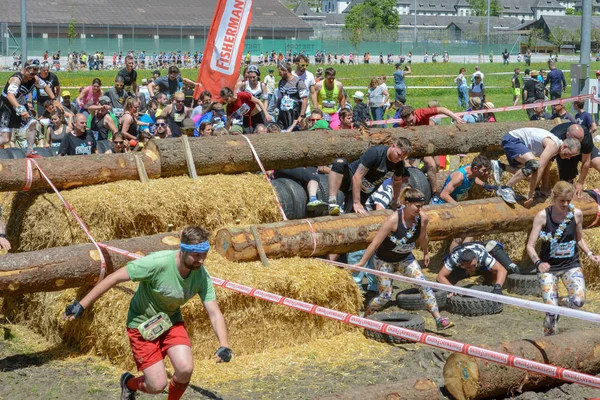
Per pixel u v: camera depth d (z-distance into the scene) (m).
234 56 16.92
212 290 6.44
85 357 8.36
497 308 10.25
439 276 10.70
